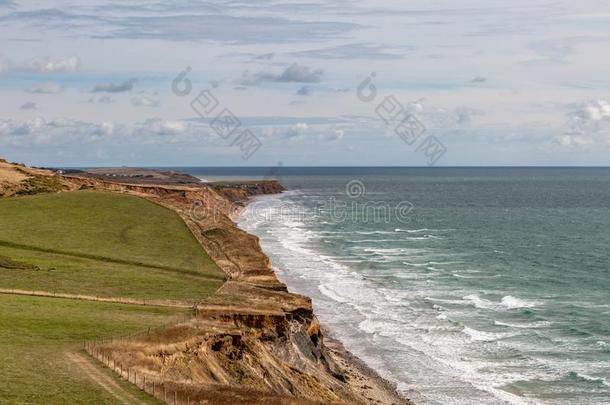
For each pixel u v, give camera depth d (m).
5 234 77.12
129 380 32.72
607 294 78.62
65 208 95.19
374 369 53.22
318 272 91.06
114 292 54.81
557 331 62.47
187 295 55.38
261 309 51.19
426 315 68.00
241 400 32.84
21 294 51.22
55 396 29.52
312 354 51.03
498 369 52.69
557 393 47.78
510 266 97.75
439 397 47.59
